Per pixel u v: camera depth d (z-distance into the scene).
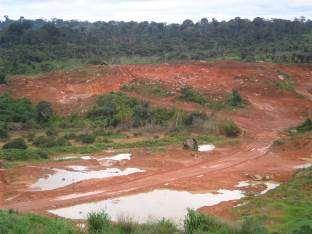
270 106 63.78
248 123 56.78
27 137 50.12
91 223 19.80
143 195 32.47
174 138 48.19
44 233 18.59
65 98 63.69
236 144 47.12
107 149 44.59
